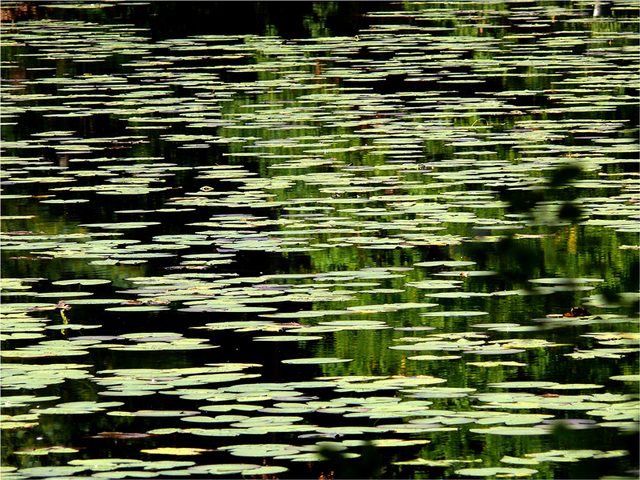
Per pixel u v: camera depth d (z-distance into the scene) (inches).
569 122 1590.8
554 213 323.3
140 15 3181.6
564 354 752.3
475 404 660.7
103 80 2075.5
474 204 1137.4
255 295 888.9
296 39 2640.3
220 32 2802.7
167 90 1953.7
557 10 3120.1
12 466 595.8
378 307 863.7
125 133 1593.3
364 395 679.7
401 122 1621.6
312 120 1648.6
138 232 1087.6
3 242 1048.2
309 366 738.8
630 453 306.2
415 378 706.2
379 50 2404.0
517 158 1359.5
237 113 1721.2
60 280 936.3
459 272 956.0
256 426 629.3
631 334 792.3
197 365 743.7
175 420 643.5
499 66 2132.1
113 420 648.4
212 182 1293.1
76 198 1229.7
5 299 892.0
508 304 877.8
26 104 1831.9
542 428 610.9
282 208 1170.6
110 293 900.0
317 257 995.3
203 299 877.2
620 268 727.1
